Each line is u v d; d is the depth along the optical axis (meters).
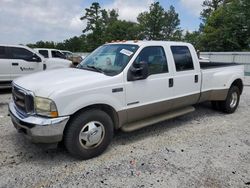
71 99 3.65
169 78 4.99
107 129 4.12
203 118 6.38
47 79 3.95
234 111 7.02
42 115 3.59
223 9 43.84
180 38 67.62
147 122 4.80
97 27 72.69
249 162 4.04
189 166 3.87
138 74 4.39
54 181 3.40
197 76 5.65
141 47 4.59
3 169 3.66
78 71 4.40
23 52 9.79
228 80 6.45
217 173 3.68
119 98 4.21
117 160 4.02
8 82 9.44
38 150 4.29
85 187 3.29
